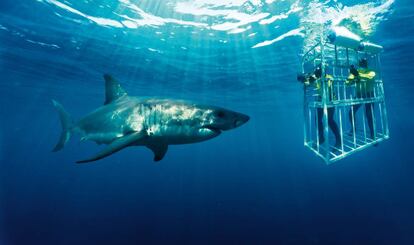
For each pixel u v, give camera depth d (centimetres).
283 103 3784
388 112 4741
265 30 1426
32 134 10300
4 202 2691
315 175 4388
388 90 2981
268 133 9950
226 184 3575
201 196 2838
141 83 2703
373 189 2941
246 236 1675
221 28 1419
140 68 2180
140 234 1777
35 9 1290
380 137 709
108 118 521
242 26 1389
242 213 2084
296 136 11619
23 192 3378
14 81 2744
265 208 2230
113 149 355
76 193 3300
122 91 590
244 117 431
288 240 1608
